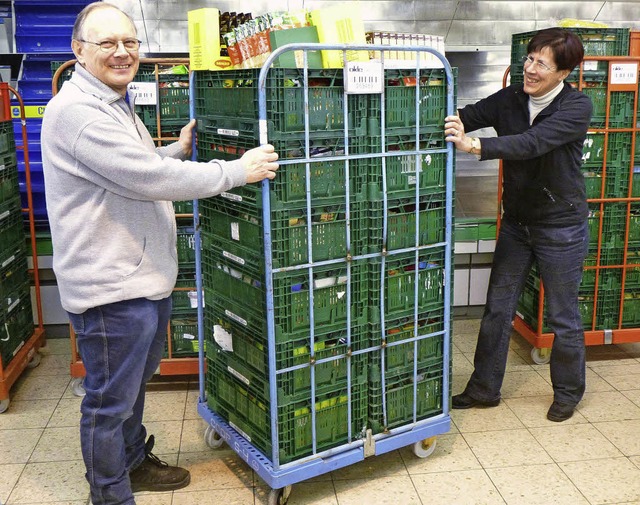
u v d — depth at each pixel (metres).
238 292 2.61
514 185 3.19
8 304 3.57
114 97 2.19
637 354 4.09
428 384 2.87
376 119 2.46
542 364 3.94
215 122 2.58
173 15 5.05
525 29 5.45
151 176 2.12
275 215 2.33
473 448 3.04
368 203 2.53
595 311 3.86
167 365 3.56
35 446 3.08
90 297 2.21
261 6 5.16
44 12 4.72
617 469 2.86
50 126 2.15
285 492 2.59
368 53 2.48
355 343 2.62
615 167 3.69
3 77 4.70
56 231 2.23
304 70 2.27
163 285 2.33
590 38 3.55
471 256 4.48
